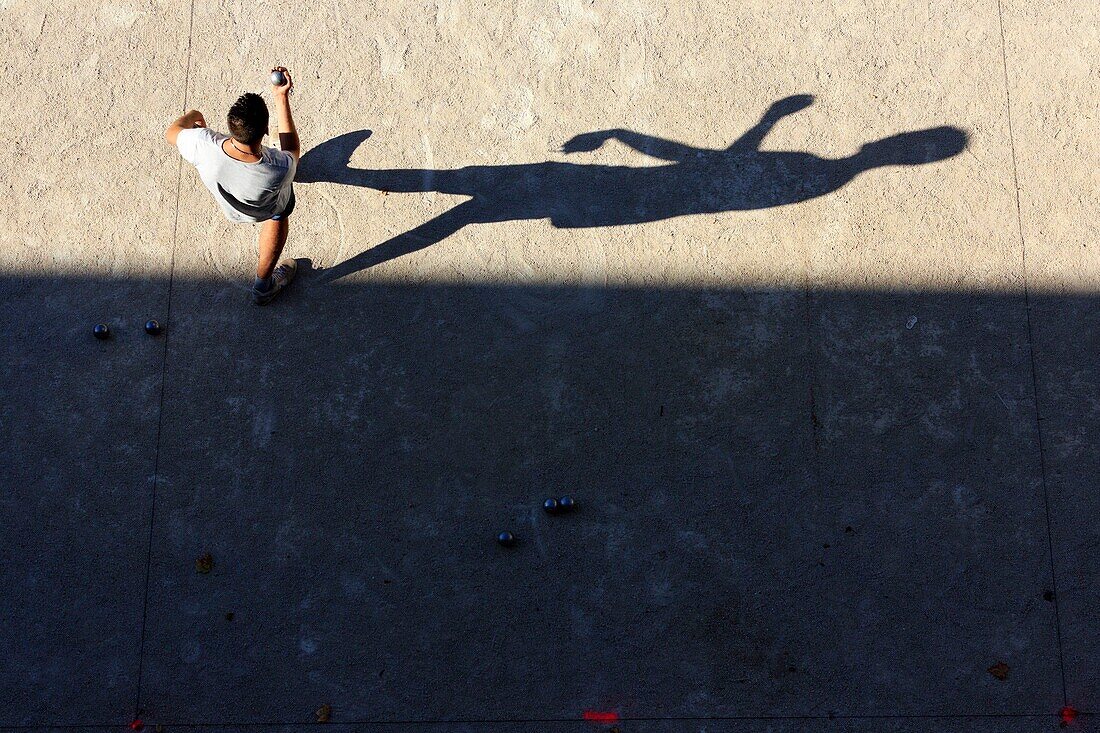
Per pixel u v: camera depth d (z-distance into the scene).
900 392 4.14
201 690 3.81
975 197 4.36
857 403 4.13
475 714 3.80
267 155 3.58
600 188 4.38
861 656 3.87
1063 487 4.03
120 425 4.08
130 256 4.28
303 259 4.30
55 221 4.31
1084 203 4.35
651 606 3.91
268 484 4.03
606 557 3.96
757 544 3.98
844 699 3.83
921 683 3.84
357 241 4.32
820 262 4.29
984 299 4.25
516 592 3.92
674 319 4.23
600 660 3.86
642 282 4.27
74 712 3.79
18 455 4.04
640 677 3.84
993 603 3.91
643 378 4.16
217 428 4.09
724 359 4.18
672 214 4.35
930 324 4.22
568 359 4.18
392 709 3.80
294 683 3.82
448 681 3.83
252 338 4.20
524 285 4.27
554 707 3.81
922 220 4.33
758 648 3.87
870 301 4.25
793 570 3.95
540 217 4.35
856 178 4.39
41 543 3.95
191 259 4.29
